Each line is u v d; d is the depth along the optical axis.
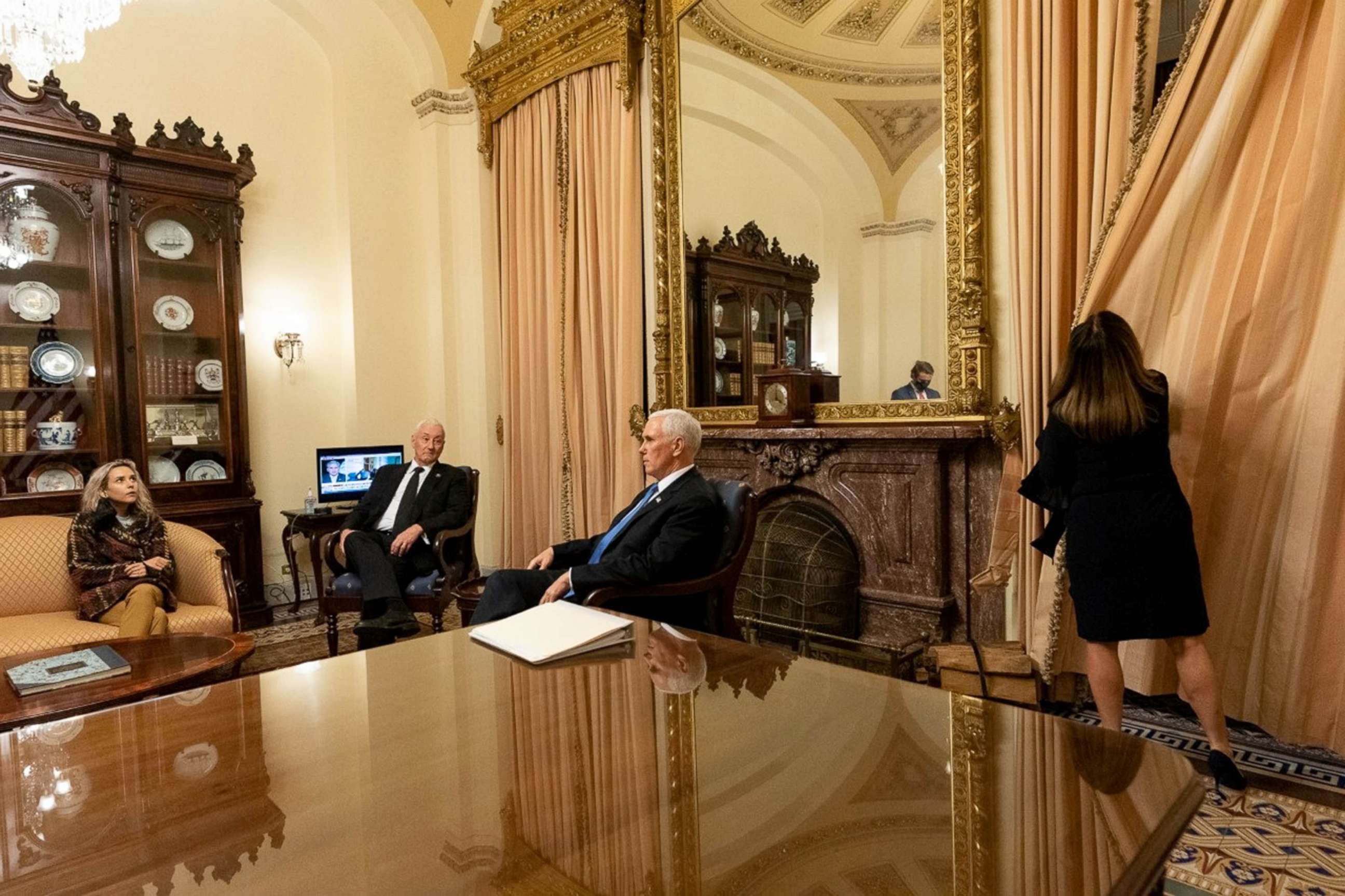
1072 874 0.79
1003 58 3.17
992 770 1.07
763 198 4.18
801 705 1.38
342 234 5.62
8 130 3.96
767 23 4.10
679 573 2.65
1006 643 3.10
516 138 5.51
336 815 0.98
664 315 4.66
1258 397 2.46
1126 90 2.79
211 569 3.53
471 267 5.86
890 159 3.65
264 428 5.33
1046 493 2.49
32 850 0.91
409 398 5.86
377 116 5.70
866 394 3.78
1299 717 2.38
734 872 0.82
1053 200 2.96
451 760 1.16
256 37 5.30
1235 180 2.48
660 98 4.64
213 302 4.81
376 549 3.82
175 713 1.41
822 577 3.71
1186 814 0.93
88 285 4.31
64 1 3.05
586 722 1.31
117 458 4.34
